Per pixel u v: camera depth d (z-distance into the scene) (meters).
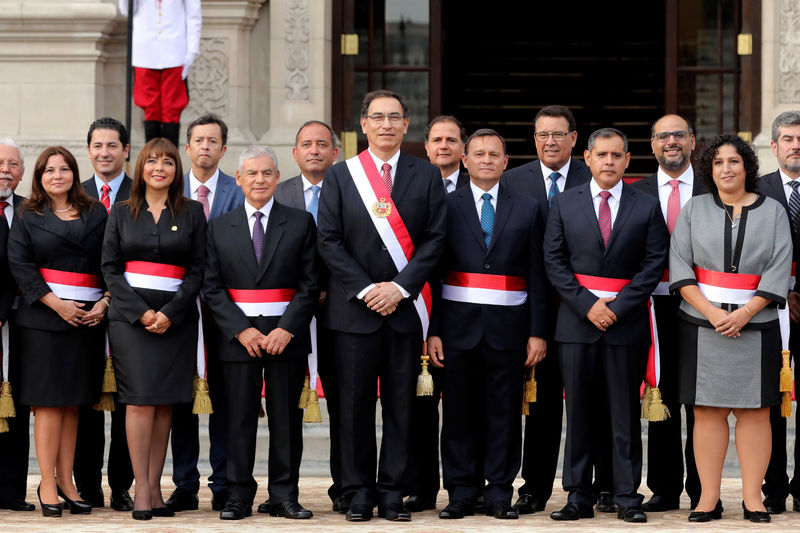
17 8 13.57
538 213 8.86
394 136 8.61
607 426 8.92
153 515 8.69
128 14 12.40
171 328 8.60
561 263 8.67
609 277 8.60
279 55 14.03
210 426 9.23
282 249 8.63
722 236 8.55
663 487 9.02
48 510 8.67
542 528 8.02
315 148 9.33
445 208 8.67
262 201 8.70
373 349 8.53
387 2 14.50
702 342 8.54
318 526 8.09
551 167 9.28
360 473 8.55
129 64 12.37
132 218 8.66
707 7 14.47
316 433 11.22
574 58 18.73
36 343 8.67
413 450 8.65
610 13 19.39
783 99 13.91
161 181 8.62
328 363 8.84
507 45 19.08
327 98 14.16
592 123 17.94
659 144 9.02
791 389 8.55
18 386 8.97
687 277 8.59
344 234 8.62
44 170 8.73
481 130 8.88
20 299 8.77
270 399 8.63
